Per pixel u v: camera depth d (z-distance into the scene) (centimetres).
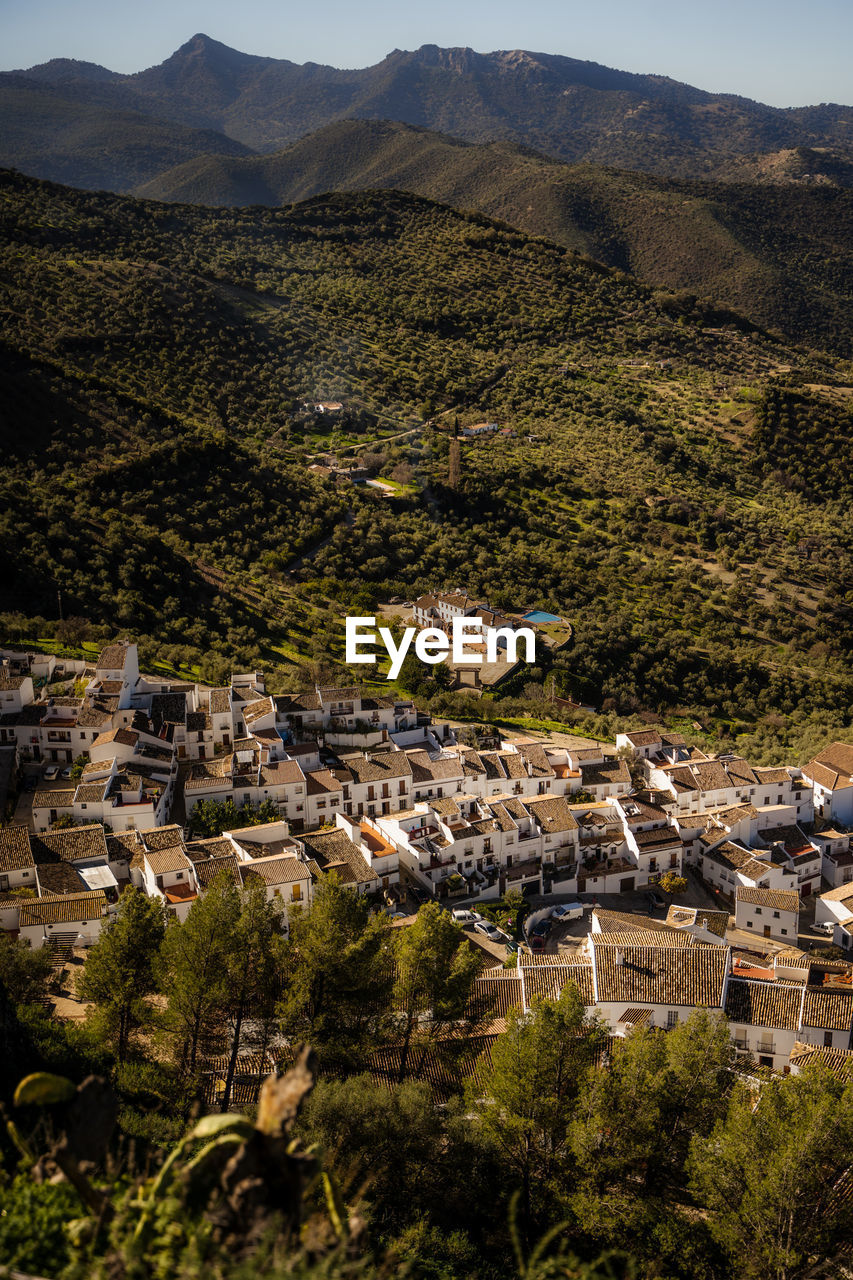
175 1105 4347
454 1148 4375
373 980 4953
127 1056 4844
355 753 10206
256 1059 5025
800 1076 4453
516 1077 4300
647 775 10794
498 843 8812
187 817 8788
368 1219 3094
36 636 12781
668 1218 4047
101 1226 1912
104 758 8944
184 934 4553
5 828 7556
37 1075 2128
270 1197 1859
